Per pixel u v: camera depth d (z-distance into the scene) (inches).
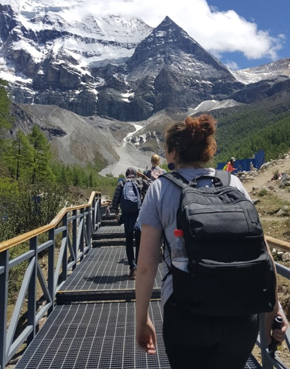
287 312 217.5
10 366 160.6
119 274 266.8
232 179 81.4
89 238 368.2
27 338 167.9
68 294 211.3
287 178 589.3
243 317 70.3
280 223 385.1
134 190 257.4
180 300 69.1
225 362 73.9
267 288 67.0
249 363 139.3
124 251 358.9
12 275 252.2
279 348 172.2
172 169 86.5
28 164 1595.7
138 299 75.2
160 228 76.6
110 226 491.8
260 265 66.2
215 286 64.6
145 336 75.6
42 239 353.4
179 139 83.4
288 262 270.2
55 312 198.5
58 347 156.8
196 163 83.6
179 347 73.8
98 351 152.7
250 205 71.6
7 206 387.5
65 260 246.4
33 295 167.6
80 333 170.6
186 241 68.2
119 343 159.8
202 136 82.4
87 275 265.3
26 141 1615.4
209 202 71.4
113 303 211.3
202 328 70.0
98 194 475.2
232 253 66.9
